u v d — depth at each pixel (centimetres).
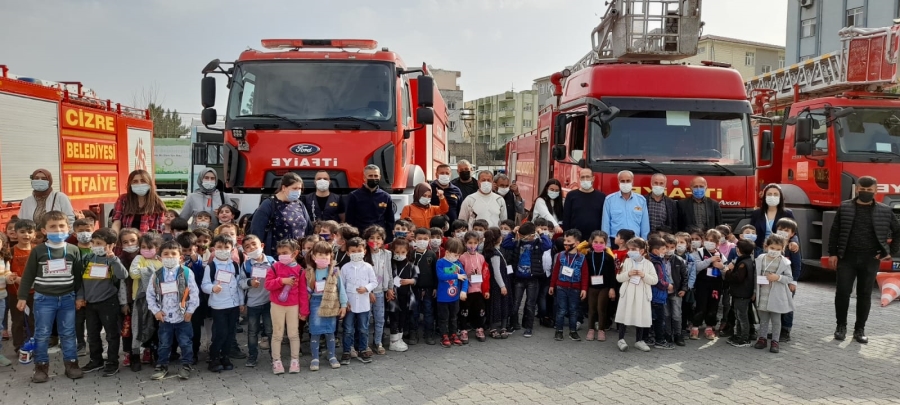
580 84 996
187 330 615
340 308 637
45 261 593
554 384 590
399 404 537
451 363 660
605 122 906
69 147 1056
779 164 1319
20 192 927
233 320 635
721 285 762
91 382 597
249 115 852
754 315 756
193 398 553
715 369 638
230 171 846
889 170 1070
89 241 620
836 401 543
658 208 845
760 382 596
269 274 623
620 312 709
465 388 578
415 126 1011
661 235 733
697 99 934
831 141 1089
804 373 623
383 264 693
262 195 838
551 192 898
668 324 732
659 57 1053
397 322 708
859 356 682
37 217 756
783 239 707
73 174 1070
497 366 648
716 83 947
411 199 916
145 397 556
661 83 938
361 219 776
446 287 725
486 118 9431
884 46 1084
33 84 957
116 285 623
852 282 742
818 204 1127
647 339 729
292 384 591
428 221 826
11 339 754
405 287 718
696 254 760
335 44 913
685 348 723
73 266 604
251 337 645
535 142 1278
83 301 611
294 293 626
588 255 754
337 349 713
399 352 704
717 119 929
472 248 746
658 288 715
